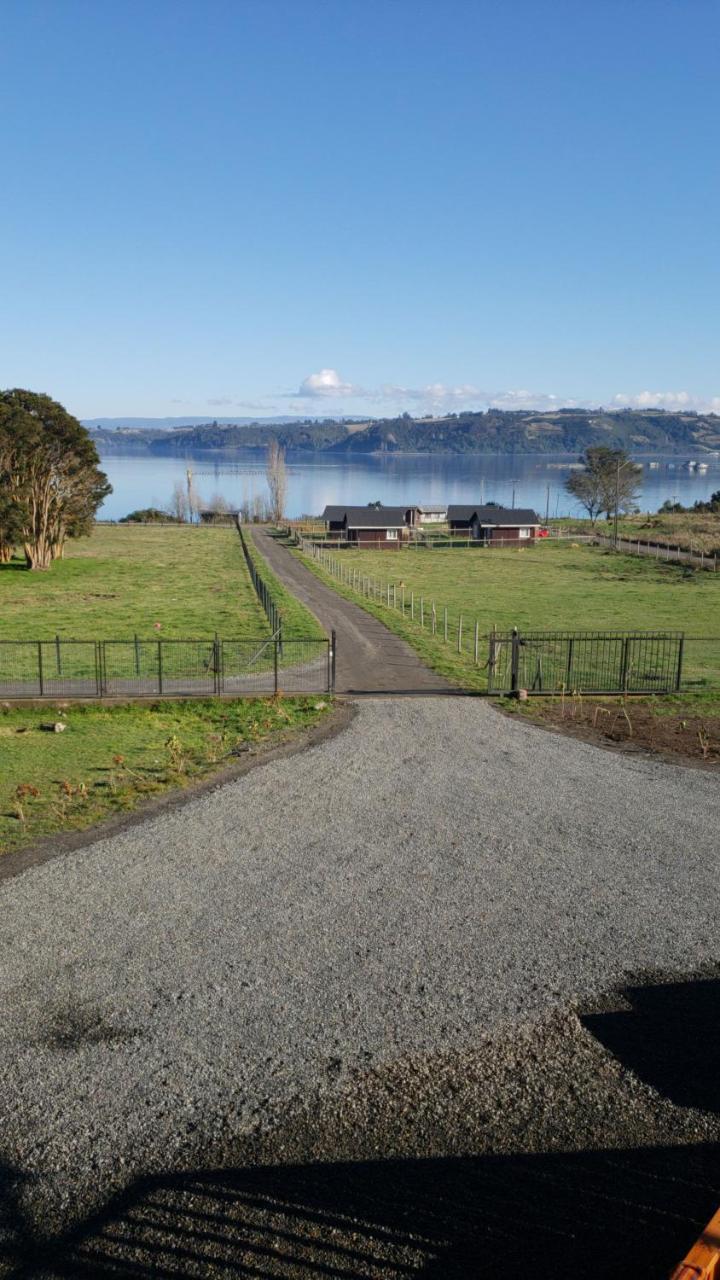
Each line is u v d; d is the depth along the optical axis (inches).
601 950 506.0
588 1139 359.3
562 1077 398.0
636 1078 397.4
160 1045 418.6
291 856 634.2
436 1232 313.1
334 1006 450.0
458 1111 375.9
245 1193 331.9
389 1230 314.2
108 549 3383.4
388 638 1581.0
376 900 565.9
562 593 2425.0
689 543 3725.4
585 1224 315.9
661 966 490.0
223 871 608.7
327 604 2054.6
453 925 533.3
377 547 3806.6
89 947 506.9
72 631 1691.7
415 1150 353.4
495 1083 393.7
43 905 557.6
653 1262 298.7
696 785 791.7
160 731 982.4
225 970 482.3
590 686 1194.6
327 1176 340.2
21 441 2549.2
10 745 925.2
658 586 2588.6
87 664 1338.6
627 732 970.7
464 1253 304.0
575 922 538.0
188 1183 337.1
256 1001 454.0
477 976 478.0
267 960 492.4
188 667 1312.7
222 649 1381.6
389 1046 418.6
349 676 1246.9
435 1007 449.4
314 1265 299.4
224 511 5344.5
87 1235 313.1
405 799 751.7
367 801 746.8
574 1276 294.0
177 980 472.7
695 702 1115.3
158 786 781.3
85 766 850.1
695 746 919.0
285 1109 377.1
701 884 591.5
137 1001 453.4
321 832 679.1
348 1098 383.9
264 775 815.1
